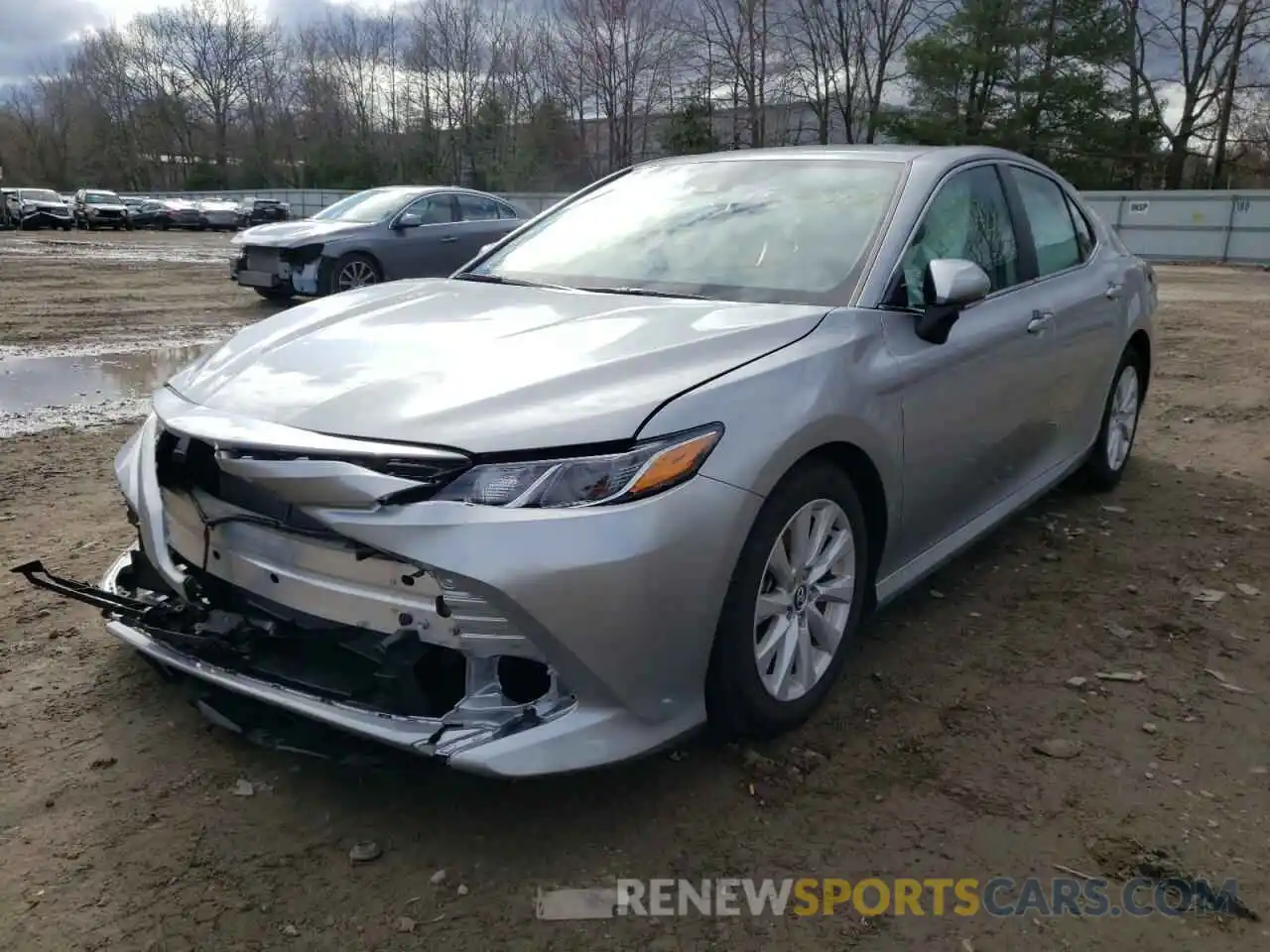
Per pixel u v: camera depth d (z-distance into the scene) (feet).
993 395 11.76
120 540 14.01
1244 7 126.21
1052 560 14.10
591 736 7.73
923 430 10.41
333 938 7.09
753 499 8.20
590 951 7.04
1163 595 12.97
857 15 133.49
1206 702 10.39
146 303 42.70
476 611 7.48
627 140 148.25
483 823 8.32
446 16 175.52
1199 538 14.96
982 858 8.02
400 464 7.47
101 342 32.48
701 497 7.87
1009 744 9.58
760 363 8.79
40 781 8.71
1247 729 9.90
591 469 7.55
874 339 9.87
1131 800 8.75
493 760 7.41
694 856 7.98
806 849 8.08
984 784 8.94
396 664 7.66
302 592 8.23
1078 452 15.26
